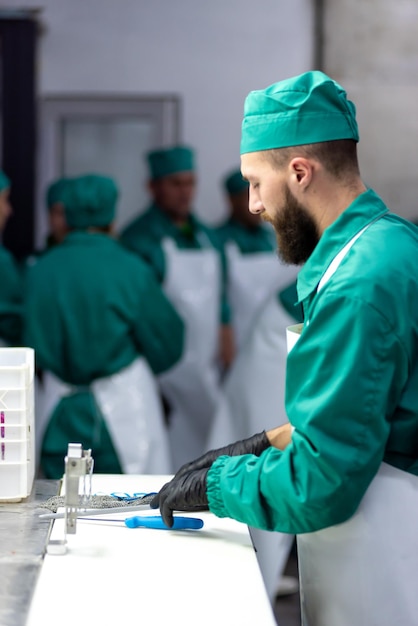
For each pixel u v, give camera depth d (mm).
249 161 1684
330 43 5430
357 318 1480
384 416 1499
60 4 5453
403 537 1584
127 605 1354
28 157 5379
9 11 5344
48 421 3422
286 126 1621
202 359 4484
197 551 1606
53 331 3371
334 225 1625
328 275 1611
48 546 1571
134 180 5598
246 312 4852
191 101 5562
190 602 1371
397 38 5363
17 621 1265
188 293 4453
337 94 1627
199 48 5531
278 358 3605
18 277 3984
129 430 3402
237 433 3678
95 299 3355
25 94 5363
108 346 3381
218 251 5004
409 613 1596
